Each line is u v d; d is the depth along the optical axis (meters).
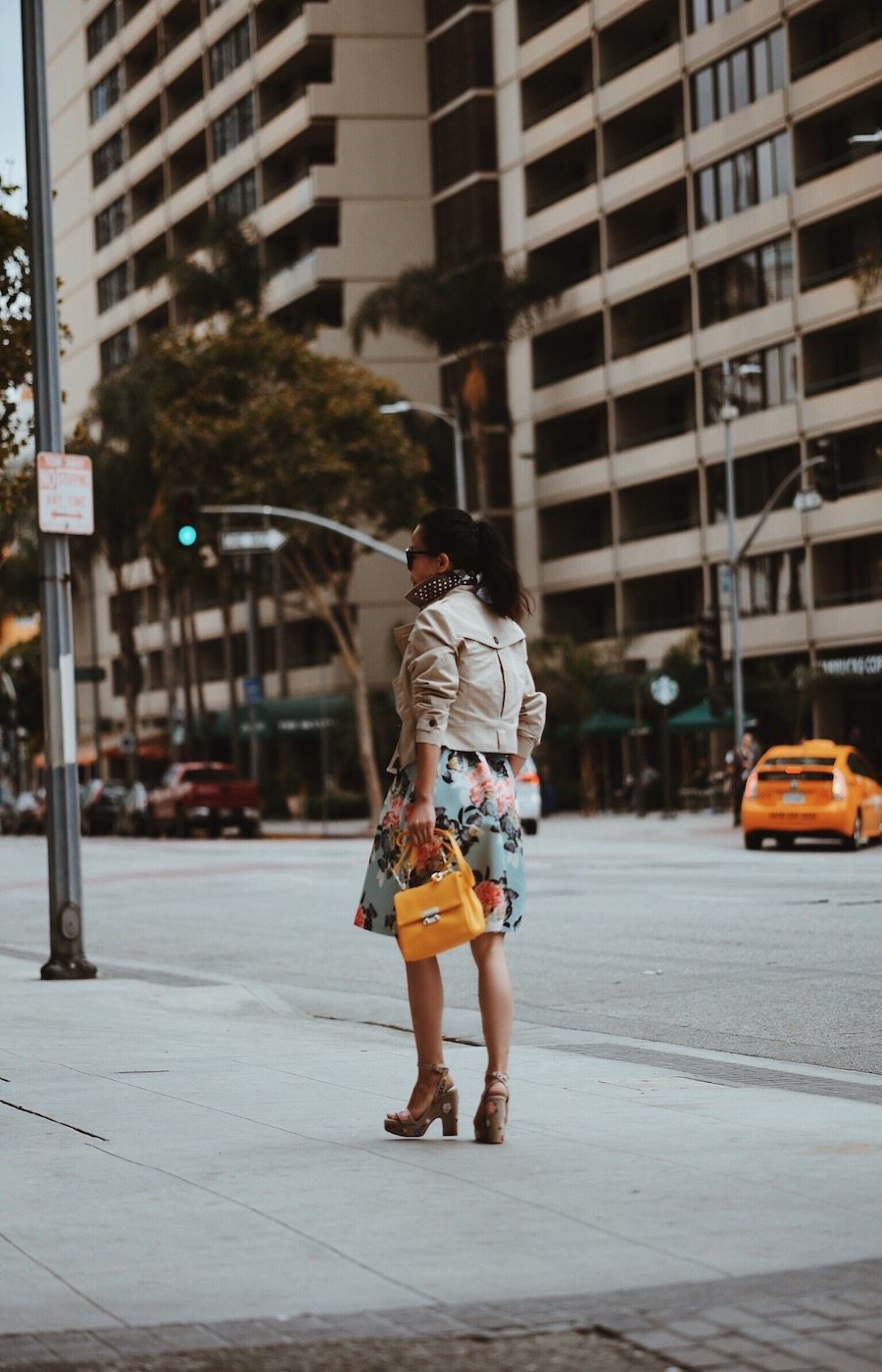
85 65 94.50
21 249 19.84
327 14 68.44
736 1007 10.80
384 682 66.12
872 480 49.78
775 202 51.28
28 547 69.75
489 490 63.53
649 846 32.19
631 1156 5.85
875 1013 10.29
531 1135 6.30
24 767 97.75
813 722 51.72
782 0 50.69
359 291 68.12
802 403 50.66
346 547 49.62
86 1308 4.23
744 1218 4.95
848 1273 4.38
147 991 12.20
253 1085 7.66
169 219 83.94
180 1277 4.49
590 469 59.56
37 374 13.21
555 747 59.06
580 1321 4.04
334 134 69.88
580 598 62.34
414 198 68.31
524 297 57.56
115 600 93.88
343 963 14.51
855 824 28.78
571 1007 11.16
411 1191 5.38
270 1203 5.26
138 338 89.38
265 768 71.19
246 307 62.47
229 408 48.69
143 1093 7.46
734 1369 3.68
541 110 63.25
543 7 63.19
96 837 56.22
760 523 43.00
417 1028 6.27
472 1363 3.78
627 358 57.50
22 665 97.12
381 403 48.78
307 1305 4.23
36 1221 5.10
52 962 13.13
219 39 78.06
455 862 6.04
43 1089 7.61
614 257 58.84
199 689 69.19
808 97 49.88
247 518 47.38
